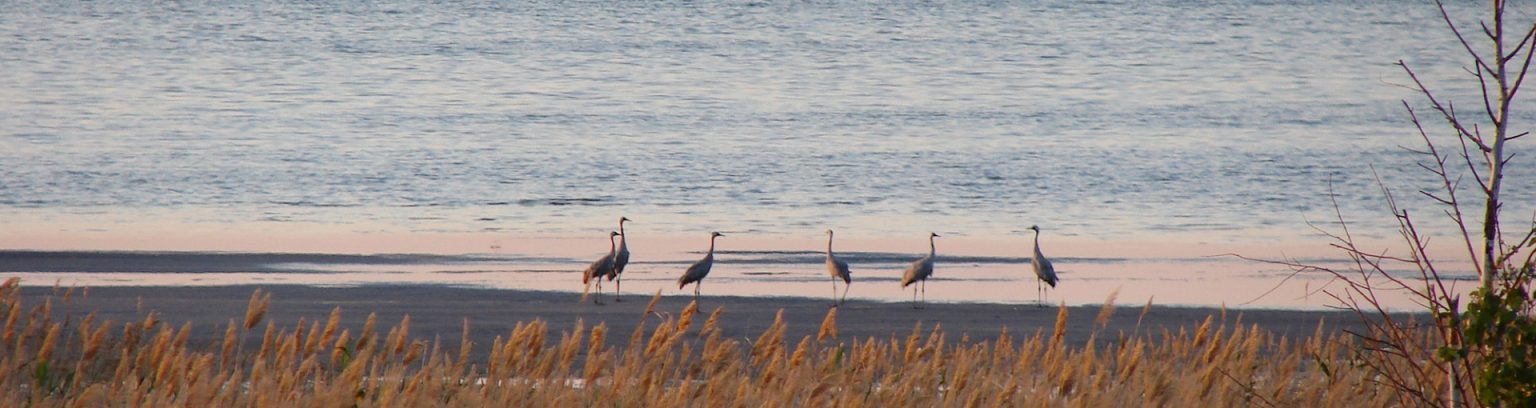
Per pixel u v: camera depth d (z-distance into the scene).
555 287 28.41
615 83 79.38
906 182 47.53
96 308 24.09
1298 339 21.22
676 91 75.62
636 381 15.00
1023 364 15.56
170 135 58.09
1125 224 40.06
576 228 39.16
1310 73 83.94
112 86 76.62
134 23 107.06
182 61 89.56
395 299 26.31
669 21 109.69
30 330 16.08
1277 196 45.09
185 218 40.00
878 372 17.47
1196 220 40.78
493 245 35.59
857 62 88.94
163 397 13.58
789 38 100.56
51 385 15.60
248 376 17.22
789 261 33.12
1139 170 49.84
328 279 29.06
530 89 76.81
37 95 71.56
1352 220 40.69
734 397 14.95
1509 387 10.99
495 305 25.69
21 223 38.53
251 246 34.69
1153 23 107.88
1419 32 100.75
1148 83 79.19
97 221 39.19
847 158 52.72
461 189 46.12
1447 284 29.11
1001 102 70.75
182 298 25.81
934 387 15.88
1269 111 67.12
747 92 75.12
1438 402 12.64
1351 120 63.81
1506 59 11.02
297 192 45.16
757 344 15.74
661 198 44.78
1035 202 43.94
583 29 106.00
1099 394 15.18
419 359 19.70
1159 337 23.25
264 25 107.56
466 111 67.62
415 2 121.62
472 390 14.52
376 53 94.19
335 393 13.36
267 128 61.16
